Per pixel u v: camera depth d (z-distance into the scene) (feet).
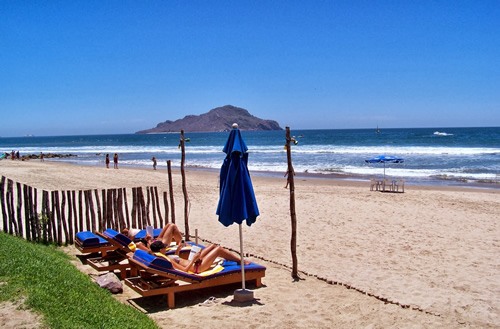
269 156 175.73
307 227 46.75
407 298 26.45
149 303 25.21
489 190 80.18
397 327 22.11
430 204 61.62
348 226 47.11
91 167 132.87
